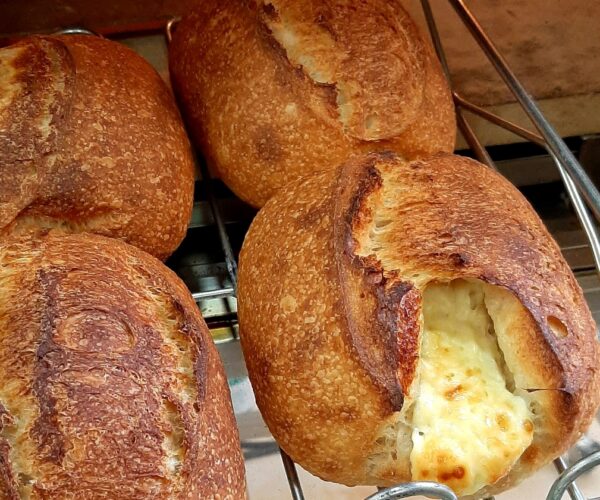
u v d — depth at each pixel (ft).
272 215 1.07
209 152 1.23
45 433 0.74
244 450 1.10
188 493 0.78
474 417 0.89
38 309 0.81
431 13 1.48
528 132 1.35
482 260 0.92
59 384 0.76
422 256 0.93
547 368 0.89
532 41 1.60
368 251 0.96
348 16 1.16
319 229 0.98
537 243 0.98
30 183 0.98
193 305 0.96
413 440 0.88
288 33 1.17
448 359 0.93
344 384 0.89
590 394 0.91
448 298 0.96
